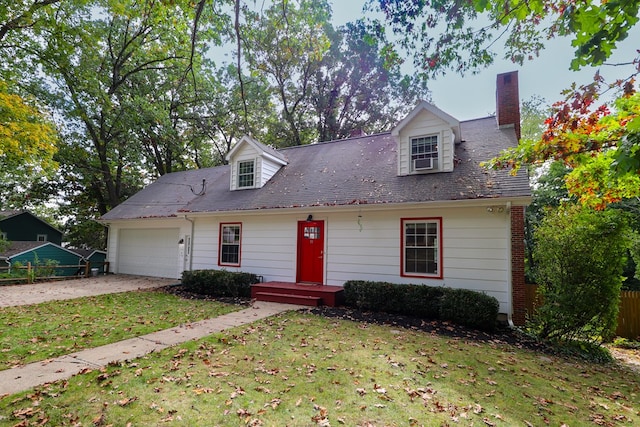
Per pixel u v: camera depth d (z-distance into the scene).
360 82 25.72
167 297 10.10
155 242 15.19
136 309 8.21
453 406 3.68
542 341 6.89
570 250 7.01
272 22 5.72
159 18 7.23
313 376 4.28
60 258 16.34
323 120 26.45
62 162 18.09
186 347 5.22
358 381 4.18
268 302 9.54
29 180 19.91
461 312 7.37
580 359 6.21
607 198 6.25
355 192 9.82
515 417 3.54
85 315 7.40
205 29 6.97
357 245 9.73
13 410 3.21
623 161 3.34
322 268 10.23
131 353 4.93
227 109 21.98
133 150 19.53
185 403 3.47
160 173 22.17
